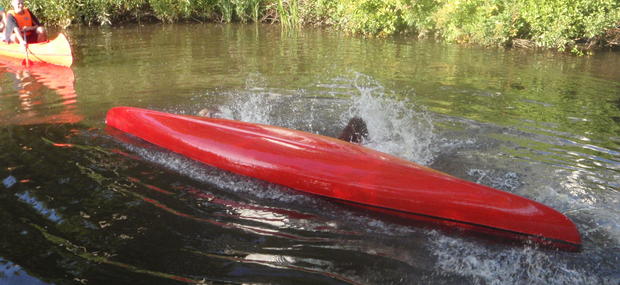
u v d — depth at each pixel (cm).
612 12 927
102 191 271
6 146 337
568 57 855
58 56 662
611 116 456
